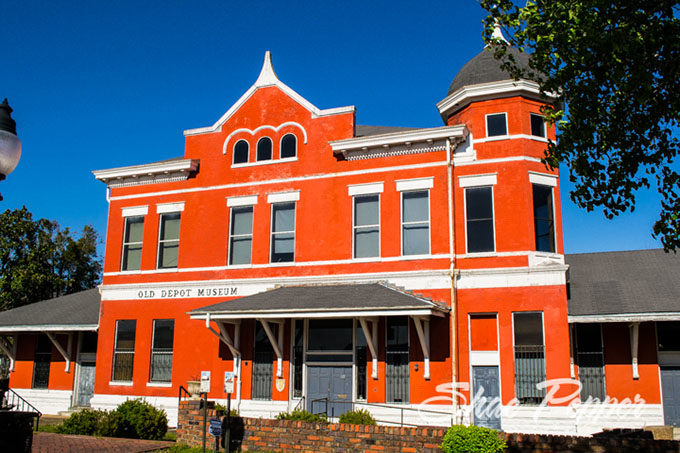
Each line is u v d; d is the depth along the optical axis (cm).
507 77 2083
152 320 2338
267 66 2388
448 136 2022
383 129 2438
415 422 1873
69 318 2539
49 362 2661
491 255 1936
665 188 1184
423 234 2036
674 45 1091
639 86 1126
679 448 1123
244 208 2316
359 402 1889
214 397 2153
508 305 1891
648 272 2094
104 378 2355
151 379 2289
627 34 1077
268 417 2034
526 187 1958
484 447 1172
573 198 1257
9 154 698
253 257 2233
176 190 2417
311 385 2031
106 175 2497
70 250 4428
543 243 1956
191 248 2338
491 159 2000
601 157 1223
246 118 2367
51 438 1572
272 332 2102
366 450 1312
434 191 2034
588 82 1167
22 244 3800
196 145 2427
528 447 1195
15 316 2686
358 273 2069
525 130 2003
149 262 2395
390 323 1978
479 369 1888
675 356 1931
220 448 1453
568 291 2042
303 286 2114
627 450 1149
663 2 1099
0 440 693
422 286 1978
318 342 2055
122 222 2489
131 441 1562
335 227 2138
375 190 2111
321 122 2242
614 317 1842
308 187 2208
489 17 1275
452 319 1903
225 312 1953
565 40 1128
